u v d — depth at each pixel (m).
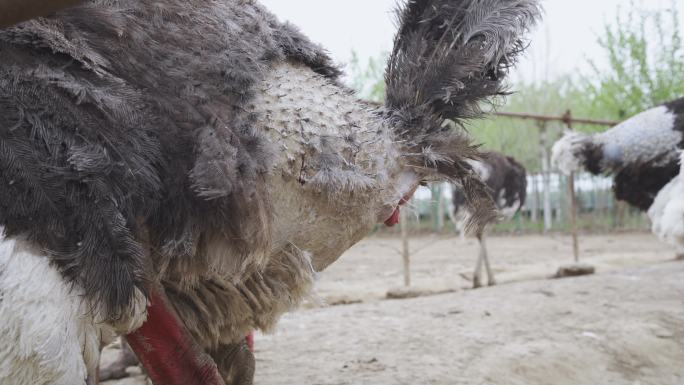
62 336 1.56
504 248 14.45
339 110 2.20
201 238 1.84
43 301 1.54
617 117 17.23
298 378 3.85
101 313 1.64
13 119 1.61
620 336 4.78
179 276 1.94
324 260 2.29
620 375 4.21
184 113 1.83
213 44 2.03
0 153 1.56
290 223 2.09
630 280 7.22
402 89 2.42
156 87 1.85
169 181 1.77
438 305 6.15
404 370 4.01
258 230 1.88
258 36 2.17
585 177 20.81
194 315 2.10
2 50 1.69
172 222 1.78
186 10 2.06
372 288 8.04
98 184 1.64
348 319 5.56
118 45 1.87
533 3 2.46
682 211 6.11
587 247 14.42
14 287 1.51
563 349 4.46
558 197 21.23
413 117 2.39
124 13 1.93
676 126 6.62
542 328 5.07
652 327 5.00
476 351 4.46
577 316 5.42
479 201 2.63
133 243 1.68
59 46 1.75
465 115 2.50
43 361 1.54
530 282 7.62
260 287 2.14
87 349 1.66
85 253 1.60
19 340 1.52
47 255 1.58
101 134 1.69
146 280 1.74
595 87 18.14
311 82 2.22
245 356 2.66
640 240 16.41
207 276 1.96
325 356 4.35
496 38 2.40
